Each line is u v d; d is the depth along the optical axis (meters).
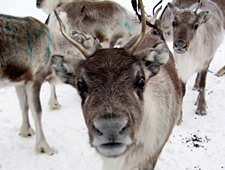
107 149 1.32
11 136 2.42
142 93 1.44
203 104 2.88
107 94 1.35
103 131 1.29
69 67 1.58
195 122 2.73
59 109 2.87
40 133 2.22
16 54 2.07
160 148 1.75
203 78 2.89
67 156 2.24
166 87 1.73
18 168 2.11
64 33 1.56
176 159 2.22
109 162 1.64
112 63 1.40
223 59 4.25
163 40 2.06
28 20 2.17
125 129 1.31
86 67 1.41
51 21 3.00
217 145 2.40
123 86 1.37
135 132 1.39
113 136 1.30
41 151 2.23
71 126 2.61
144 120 1.56
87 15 3.15
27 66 2.13
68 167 2.14
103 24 3.33
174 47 2.59
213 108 2.97
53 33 2.30
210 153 2.30
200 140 2.46
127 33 3.66
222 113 2.88
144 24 1.48
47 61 2.23
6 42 2.03
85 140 2.43
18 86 2.29
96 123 1.30
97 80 1.38
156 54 1.53
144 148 1.62
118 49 1.48
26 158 2.19
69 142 2.40
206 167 2.16
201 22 2.69
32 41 2.13
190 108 2.98
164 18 3.70
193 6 3.25
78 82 1.45
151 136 1.63
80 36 2.27
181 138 2.48
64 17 2.94
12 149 2.27
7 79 2.09
